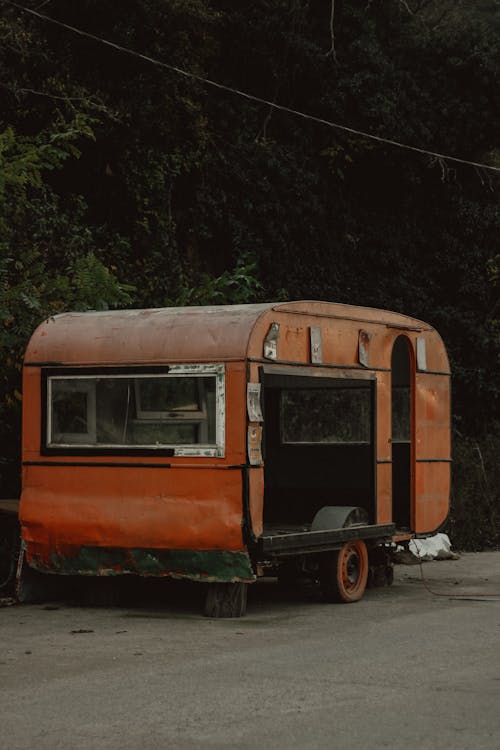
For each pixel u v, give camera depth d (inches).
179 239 941.2
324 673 328.8
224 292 854.5
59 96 757.9
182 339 450.6
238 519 433.1
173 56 842.2
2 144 638.5
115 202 858.8
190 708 284.5
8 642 386.0
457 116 1080.2
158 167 870.4
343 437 560.4
